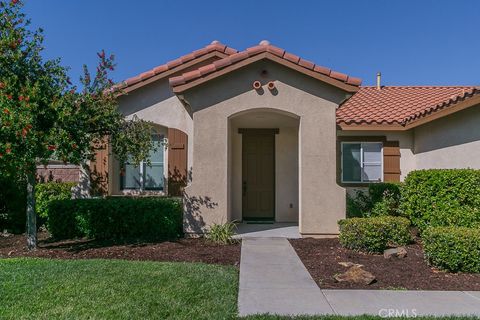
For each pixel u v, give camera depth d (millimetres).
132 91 13422
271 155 14289
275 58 10414
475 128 10945
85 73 9273
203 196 10539
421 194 10352
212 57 13320
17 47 8500
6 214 12344
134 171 13719
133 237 10594
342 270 7422
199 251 8953
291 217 13898
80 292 5816
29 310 5172
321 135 10609
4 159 7891
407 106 15148
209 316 5051
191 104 10609
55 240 10570
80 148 8828
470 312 5336
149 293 5797
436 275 7148
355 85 10414
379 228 8797
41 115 8203
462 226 9250
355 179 14250
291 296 5953
